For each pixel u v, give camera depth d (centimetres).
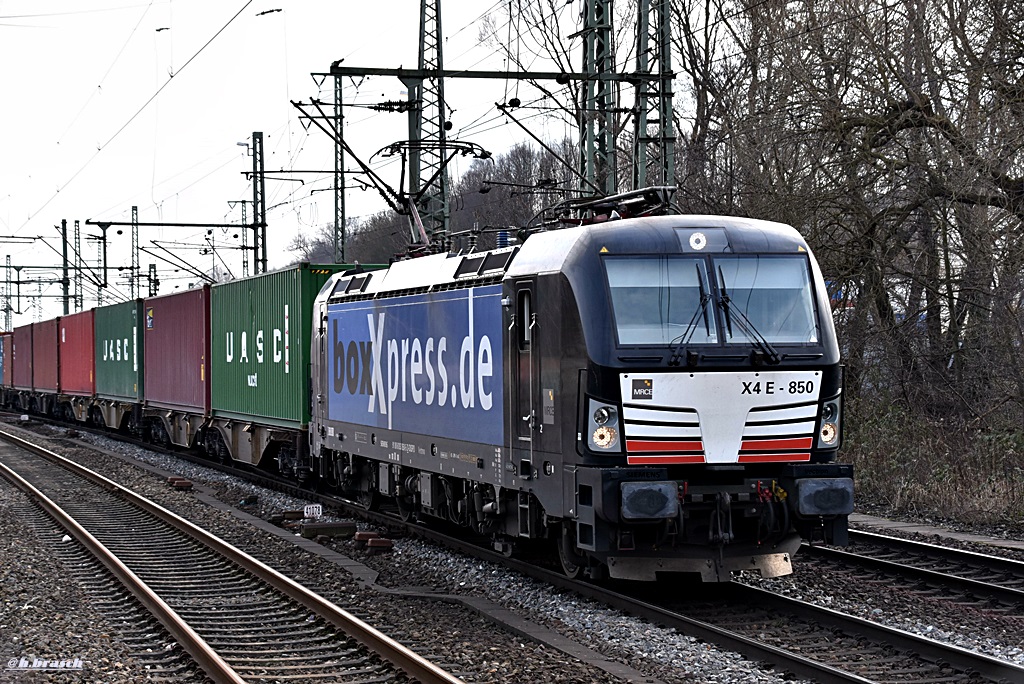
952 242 3002
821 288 1578
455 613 1553
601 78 3102
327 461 2694
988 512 2314
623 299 1508
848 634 1349
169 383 4153
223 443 3747
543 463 1605
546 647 1327
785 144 3228
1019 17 2861
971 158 2834
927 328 3062
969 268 2884
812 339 1547
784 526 1523
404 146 3172
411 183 3609
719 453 1498
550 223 1859
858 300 3189
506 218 6188
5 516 2558
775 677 1176
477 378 1814
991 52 2888
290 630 1442
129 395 4697
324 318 2575
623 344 1483
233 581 1809
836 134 3127
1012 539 2145
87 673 1203
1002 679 1143
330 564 1938
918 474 2641
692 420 1491
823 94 3178
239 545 2180
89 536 2102
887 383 3167
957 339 2981
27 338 7075
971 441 2727
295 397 2878
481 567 1852
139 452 4416
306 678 1190
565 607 1542
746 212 3262
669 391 1485
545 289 1593
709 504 1501
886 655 1262
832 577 1728
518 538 1884
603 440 1480
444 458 1950
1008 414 2792
